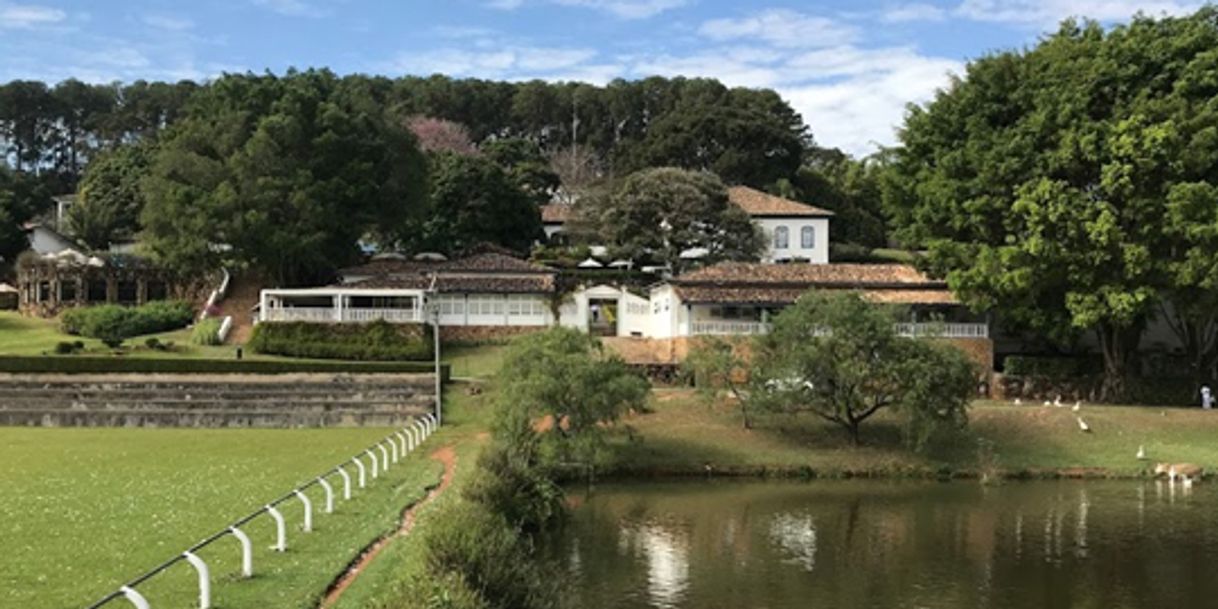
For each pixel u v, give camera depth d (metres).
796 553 32.00
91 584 19.69
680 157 124.38
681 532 35.03
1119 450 51.09
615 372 46.66
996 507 40.44
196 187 79.44
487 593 17.56
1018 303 60.28
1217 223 52.38
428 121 140.88
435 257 94.69
